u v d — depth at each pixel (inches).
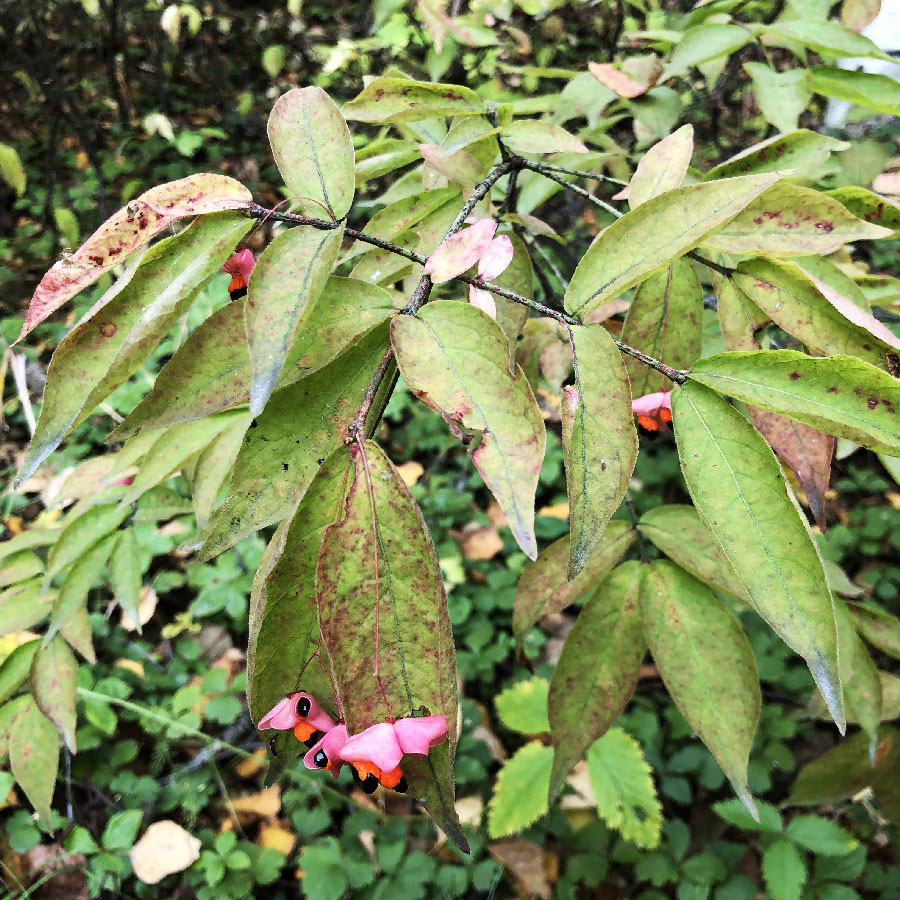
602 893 17.1
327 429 6.1
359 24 34.9
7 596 12.5
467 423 5.5
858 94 10.7
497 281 9.2
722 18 12.1
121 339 5.8
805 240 7.3
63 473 23.1
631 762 16.4
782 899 14.5
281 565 5.4
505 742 19.6
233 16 37.4
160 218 5.9
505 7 16.7
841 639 9.7
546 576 9.2
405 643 5.4
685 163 7.7
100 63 38.4
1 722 12.3
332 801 18.5
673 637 8.5
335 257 5.8
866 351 7.5
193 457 10.9
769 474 6.2
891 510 23.8
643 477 23.2
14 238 32.5
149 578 22.4
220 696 19.5
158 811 17.9
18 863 17.0
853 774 12.0
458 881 16.3
